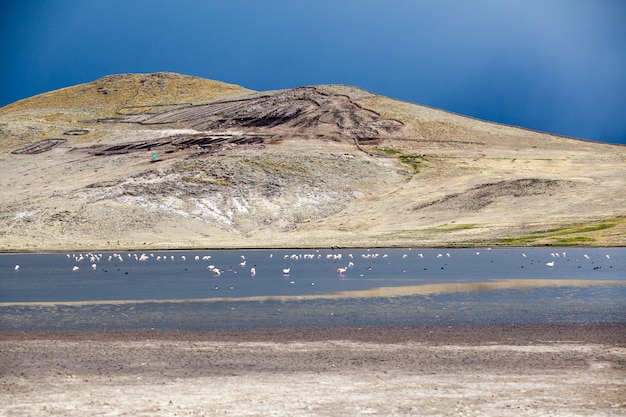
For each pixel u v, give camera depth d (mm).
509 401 22125
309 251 92688
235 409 21516
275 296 45438
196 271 65250
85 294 47562
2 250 95688
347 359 27406
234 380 24641
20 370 26031
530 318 35750
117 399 22531
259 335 32031
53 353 28641
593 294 44844
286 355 28125
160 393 23156
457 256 79250
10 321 36344
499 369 25797
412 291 47250
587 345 29328
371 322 35062
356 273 61000
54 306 41750
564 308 38906
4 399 22531
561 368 25844
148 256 86688
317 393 23062
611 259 72938
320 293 46719
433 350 28734
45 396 22859
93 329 33875
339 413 21109
